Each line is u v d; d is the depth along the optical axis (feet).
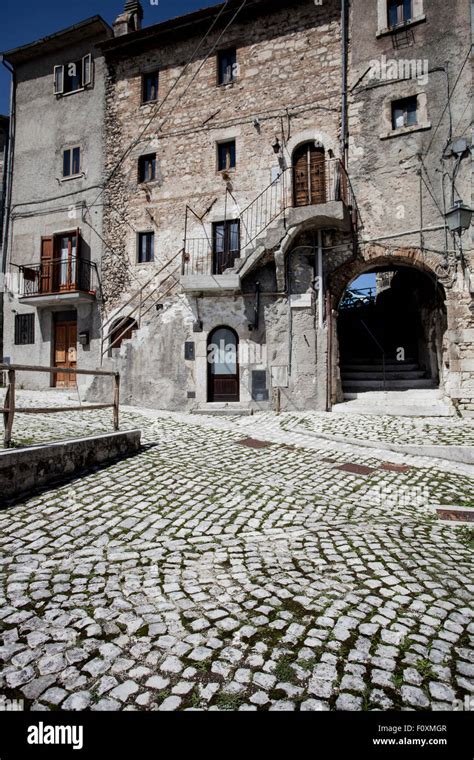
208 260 39.93
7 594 8.60
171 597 8.61
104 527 12.05
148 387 37.81
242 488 15.83
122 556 10.43
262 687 6.23
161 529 12.08
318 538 11.68
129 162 43.80
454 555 10.75
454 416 29.78
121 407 36.70
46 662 6.72
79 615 7.95
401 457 21.11
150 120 43.06
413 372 38.83
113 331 41.83
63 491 14.55
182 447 21.99
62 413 31.58
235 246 39.83
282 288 34.83
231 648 7.06
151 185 42.60
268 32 38.58
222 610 8.16
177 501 14.23
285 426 28.50
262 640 7.26
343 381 38.34
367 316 51.24
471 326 30.83
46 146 48.47
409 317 44.88
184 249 37.37
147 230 42.63
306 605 8.33
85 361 44.47
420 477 17.95
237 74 39.70
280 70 38.01
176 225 41.39
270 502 14.55
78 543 11.05
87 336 44.34
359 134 34.63
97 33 46.44
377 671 6.56
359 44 34.96
